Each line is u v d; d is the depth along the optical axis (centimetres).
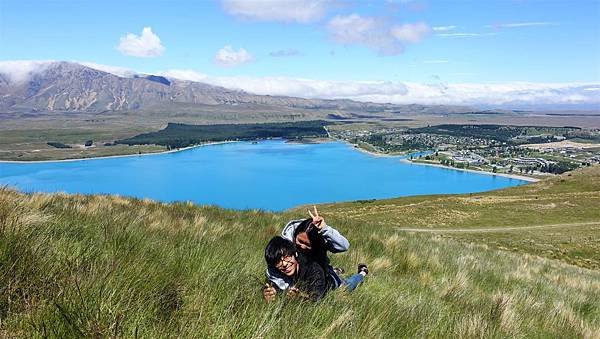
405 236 1570
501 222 7081
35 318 283
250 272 521
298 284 444
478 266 1064
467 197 9431
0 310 296
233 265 521
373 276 701
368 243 1035
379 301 495
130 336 281
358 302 473
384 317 446
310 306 412
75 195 1289
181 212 1309
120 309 310
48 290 326
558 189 9800
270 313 363
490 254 1709
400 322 448
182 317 335
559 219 7206
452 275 858
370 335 393
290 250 439
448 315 521
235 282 450
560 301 816
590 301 914
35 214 548
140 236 597
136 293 353
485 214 7588
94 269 373
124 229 595
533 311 671
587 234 5600
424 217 7425
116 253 454
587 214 7412
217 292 403
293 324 357
